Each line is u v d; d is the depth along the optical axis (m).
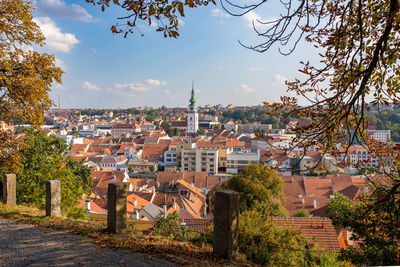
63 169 17.11
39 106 15.57
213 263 6.73
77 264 6.59
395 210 7.73
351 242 21.56
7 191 13.22
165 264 6.60
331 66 6.34
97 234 8.59
